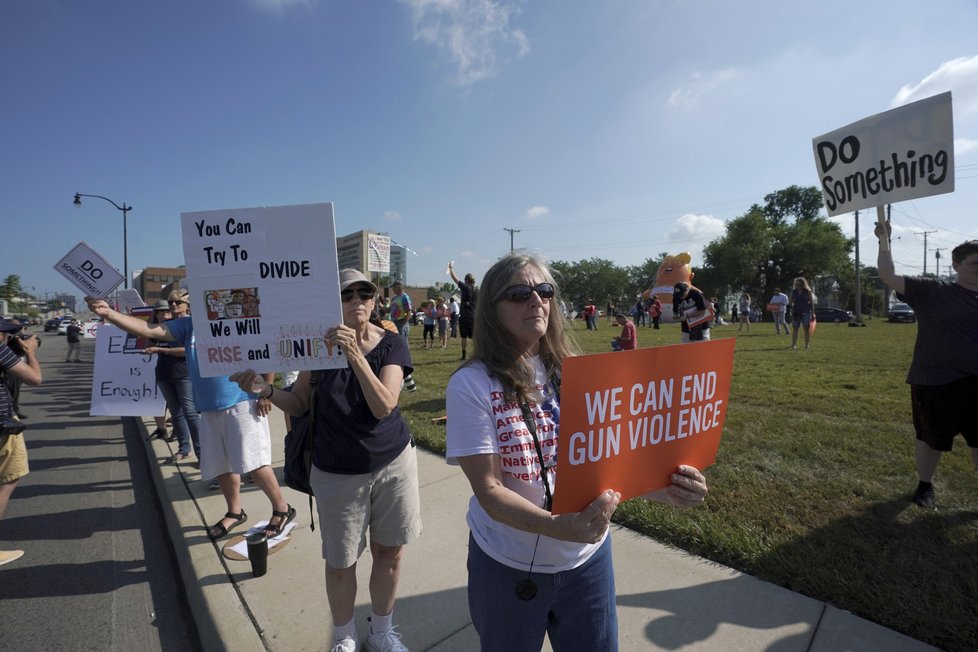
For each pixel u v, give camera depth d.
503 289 1.46
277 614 2.69
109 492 5.09
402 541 2.35
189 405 5.26
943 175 3.25
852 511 3.38
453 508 3.92
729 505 3.54
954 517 3.24
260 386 2.28
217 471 3.56
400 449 2.32
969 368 3.10
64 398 10.95
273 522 3.57
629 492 1.42
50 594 3.26
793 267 55.12
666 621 2.46
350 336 2.15
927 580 2.60
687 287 7.66
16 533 4.13
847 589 2.56
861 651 2.21
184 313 5.47
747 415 5.87
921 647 2.21
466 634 2.51
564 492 1.30
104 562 3.67
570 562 1.45
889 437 4.87
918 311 3.30
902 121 3.42
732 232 57.31
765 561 2.84
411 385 8.35
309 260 2.19
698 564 2.95
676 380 1.48
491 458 1.37
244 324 2.22
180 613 3.08
